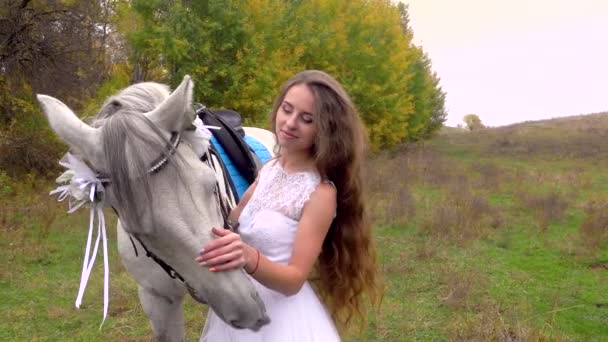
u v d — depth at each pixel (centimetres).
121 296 483
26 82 1112
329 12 1781
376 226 751
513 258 616
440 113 3416
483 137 3067
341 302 226
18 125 1096
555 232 738
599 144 2275
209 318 235
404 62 2072
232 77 1243
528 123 3616
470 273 540
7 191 870
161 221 163
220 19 1245
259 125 1227
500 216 793
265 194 201
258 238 196
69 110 179
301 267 187
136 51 1227
